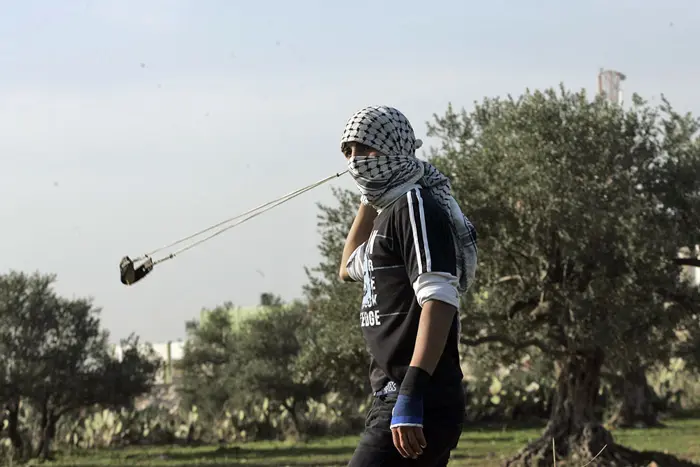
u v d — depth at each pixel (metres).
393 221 3.23
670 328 17.78
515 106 18.61
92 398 33.16
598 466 18.75
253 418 38.06
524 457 19.80
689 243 18.08
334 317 19.44
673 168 17.92
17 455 32.00
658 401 37.16
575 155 17.73
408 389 3.04
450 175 18.77
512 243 18.28
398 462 3.19
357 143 3.29
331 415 37.94
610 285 17.41
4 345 31.77
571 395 19.64
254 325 39.66
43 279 32.78
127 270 3.99
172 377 49.44
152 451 34.56
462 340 18.83
